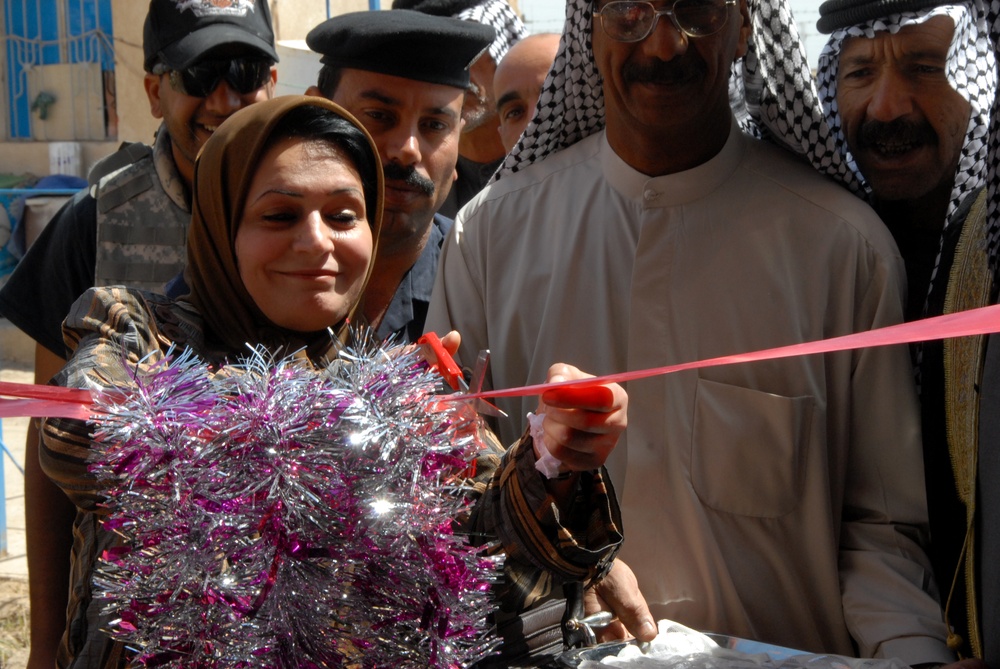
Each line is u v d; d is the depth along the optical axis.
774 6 2.11
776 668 1.63
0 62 10.32
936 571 2.17
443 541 1.24
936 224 2.57
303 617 1.15
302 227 1.58
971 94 2.46
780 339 2.13
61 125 10.28
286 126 1.60
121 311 1.57
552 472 1.39
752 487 2.10
